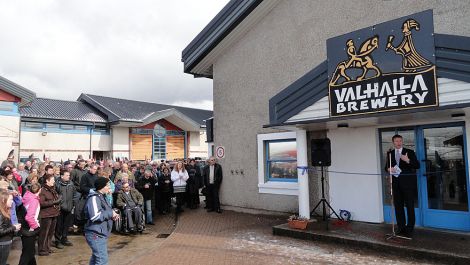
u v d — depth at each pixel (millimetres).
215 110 11664
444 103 5711
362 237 6625
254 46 10625
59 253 7188
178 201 11391
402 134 7746
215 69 11750
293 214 9422
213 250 6707
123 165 9789
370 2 8180
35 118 19516
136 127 23938
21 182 9016
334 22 8812
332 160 8633
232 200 10953
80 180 8586
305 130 8078
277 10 10086
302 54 9453
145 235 8742
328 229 7344
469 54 5500
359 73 6680
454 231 6863
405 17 6211
